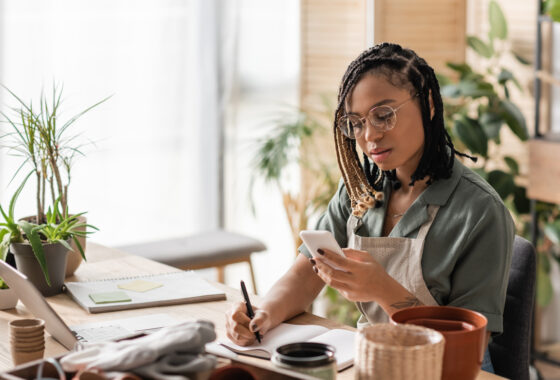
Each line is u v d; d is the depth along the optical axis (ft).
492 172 11.14
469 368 3.71
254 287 10.60
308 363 3.75
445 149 5.01
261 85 13.11
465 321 3.96
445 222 4.98
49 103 11.37
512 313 5.62
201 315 5.50
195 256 10.00
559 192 10.05
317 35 12.46
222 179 13.07
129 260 7.00
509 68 11.96
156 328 5.14
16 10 11.07
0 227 6.73
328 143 12.29
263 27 13.00
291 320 5.45
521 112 11.16
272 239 13.55
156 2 12.20
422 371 3.41
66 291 6.06
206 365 3.46
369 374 3.47
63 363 3.55
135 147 12.34
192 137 12.77
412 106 4.81
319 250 4.50
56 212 6.20
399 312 3.96
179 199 12.84
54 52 11.43
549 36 11.34
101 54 11.85
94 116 11.89
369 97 4.75
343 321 11.38
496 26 11.31
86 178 11.90
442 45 12.12
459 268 4.91
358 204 5.37
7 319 5.54
